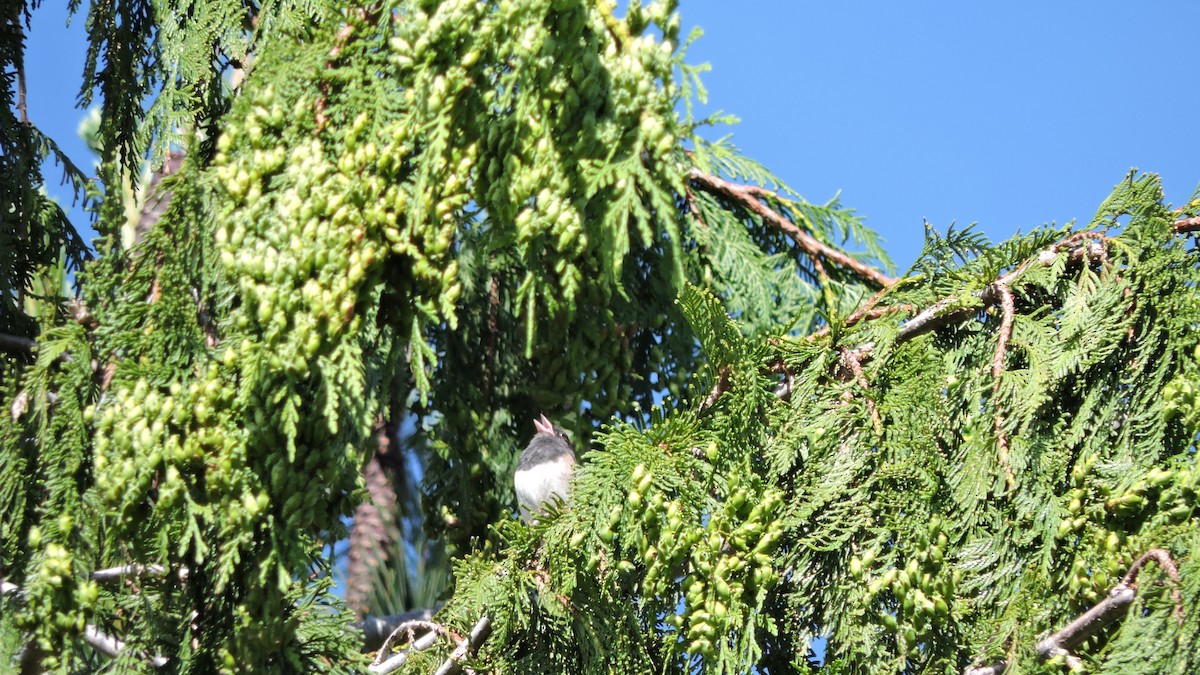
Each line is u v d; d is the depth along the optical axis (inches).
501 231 317.4
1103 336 340.8
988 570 329.7
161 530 304.2
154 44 427.2
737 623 326.0
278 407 301.6
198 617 319.6
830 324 363.6
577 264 458.9
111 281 323.9
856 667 328.5
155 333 314.0
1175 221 353.4
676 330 476.7
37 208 439.8
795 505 342.0
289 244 294.8
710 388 360.8
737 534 331.0
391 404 486.9
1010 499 333.1
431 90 300.4
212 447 298.2
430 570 483.5
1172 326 335.6
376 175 307.9
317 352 296.0
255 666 313.4
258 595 310.5
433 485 487.8
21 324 426.3
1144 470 321.1
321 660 323.0
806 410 353.7
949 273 367.9
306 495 306.8
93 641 323.9
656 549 335.0
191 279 323.0
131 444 295.3
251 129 318.0
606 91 301.0
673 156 306.5
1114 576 307.4
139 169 423.5
